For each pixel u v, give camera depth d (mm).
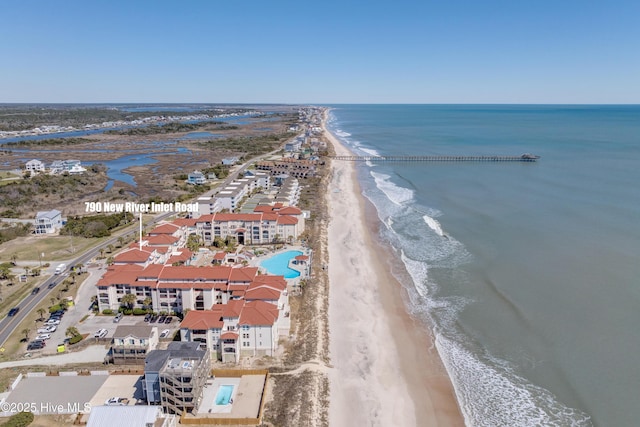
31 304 92938
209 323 73688
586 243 117812
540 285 96625
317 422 60750
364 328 84938
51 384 67438
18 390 66000
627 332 78812
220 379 68625
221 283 89750
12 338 80312
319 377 69750
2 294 97438
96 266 112562
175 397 60844
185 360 62625
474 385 69125
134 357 72625
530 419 61844
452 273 105938
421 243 126188
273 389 66562
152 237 114562
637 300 88375
